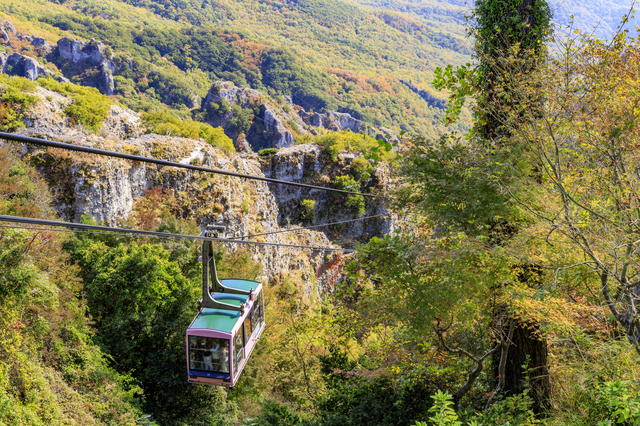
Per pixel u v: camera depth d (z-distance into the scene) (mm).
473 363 14750
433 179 10695
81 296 23094
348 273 11242
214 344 12562
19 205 26172
